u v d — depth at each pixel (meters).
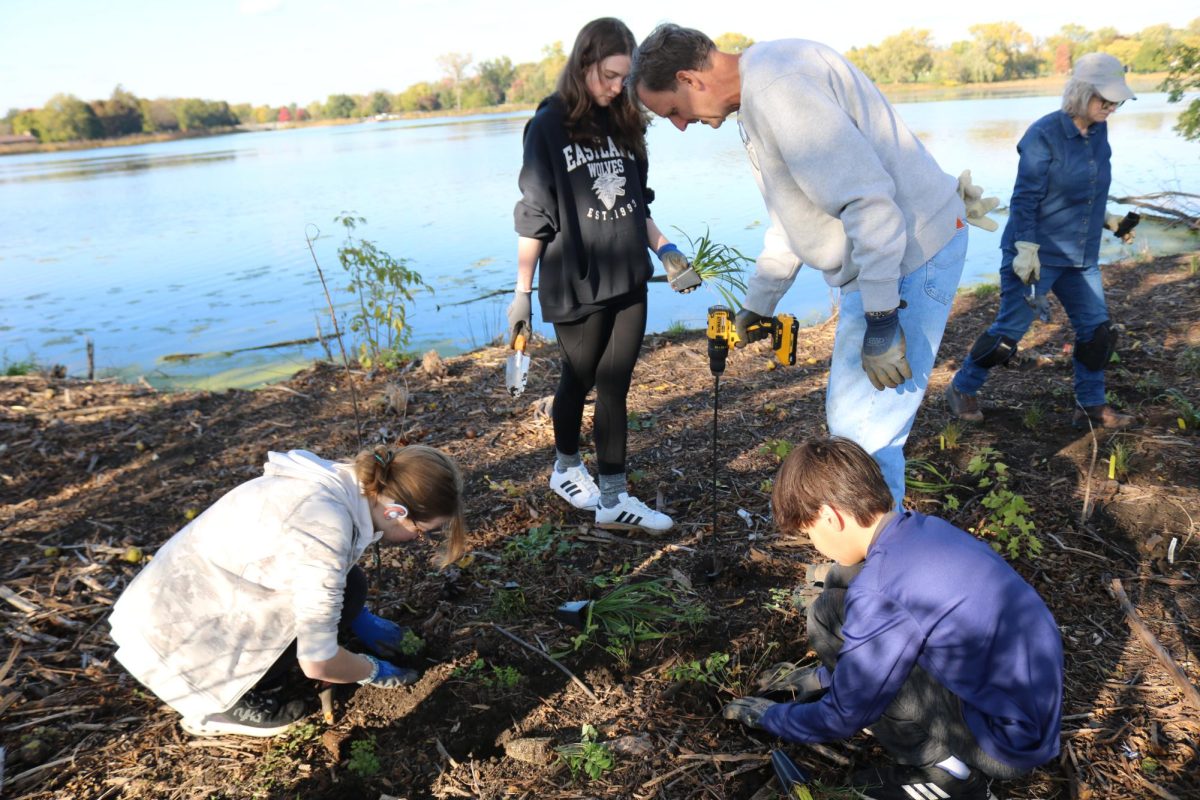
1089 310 4.06
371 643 2.79
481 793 2.31
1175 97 8.41
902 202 2.48
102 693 2.72
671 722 2.55
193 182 26.11
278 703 2.57
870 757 2.37
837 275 2.64
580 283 3.13
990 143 17.95
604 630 2.93
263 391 5.58
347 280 10.20
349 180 22.78
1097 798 2.21
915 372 2.63
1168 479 3.68
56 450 4.62
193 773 2.40
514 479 4.12
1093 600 2.97
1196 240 9.01
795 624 2.93
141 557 3.48
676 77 2.49
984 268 8.65
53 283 11.19
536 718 2.57
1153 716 2.46
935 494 3.75
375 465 2.35
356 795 2.33
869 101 2.42
